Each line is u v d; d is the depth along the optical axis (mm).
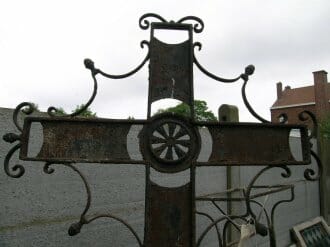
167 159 1612
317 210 5426
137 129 2600
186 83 1673
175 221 1573
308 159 1672
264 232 1604
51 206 2023
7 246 1794
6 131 1854
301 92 26766
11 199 1834
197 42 1719
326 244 4887
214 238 3301
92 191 2266
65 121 1564
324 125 14336
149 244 1538
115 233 2391
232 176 3516
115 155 1574
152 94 1643
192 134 1657
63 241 2070
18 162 1883
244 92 1706
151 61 1668
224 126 1662
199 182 3182
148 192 1583
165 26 1716
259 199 3887
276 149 1671
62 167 2100
